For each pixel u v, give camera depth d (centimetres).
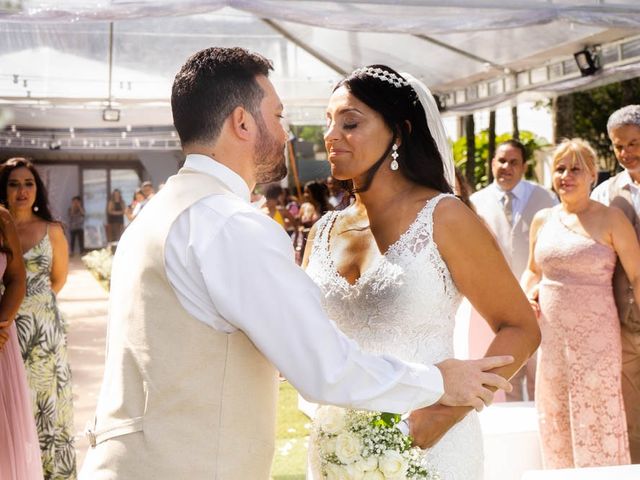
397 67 800
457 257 211
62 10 414
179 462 163
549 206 573
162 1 421
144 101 898
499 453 381
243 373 168
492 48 688
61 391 431
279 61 807
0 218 377
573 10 464
